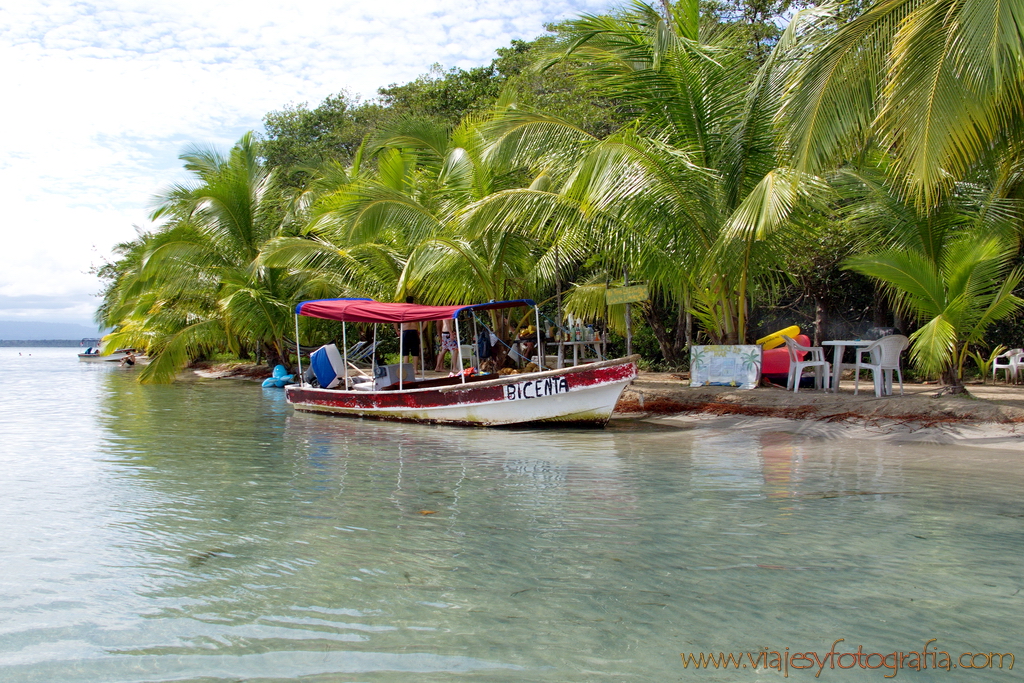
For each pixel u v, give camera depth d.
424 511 5.81
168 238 21.67
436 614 3.74
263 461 8.29
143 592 4.11
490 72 29.78
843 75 8.35
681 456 8.20
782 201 9.50
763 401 10.97
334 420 12.72
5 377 29.25
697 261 11.49
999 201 10.16
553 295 19.00
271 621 3.69
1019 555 4.52
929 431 8.96
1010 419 8.80
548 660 3.23
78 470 7.77
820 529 5.11
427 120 18.95
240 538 5.12
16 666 3.25
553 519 5.50
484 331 14.73
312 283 20.59
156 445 9.64
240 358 33.09
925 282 9.80
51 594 4.10
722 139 11.62
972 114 7.47
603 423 10.59
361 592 4.06
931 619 3.61
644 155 10.55
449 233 14.56
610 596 3.95
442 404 11.71
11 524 5.54
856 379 10.66
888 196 10.84
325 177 22.56
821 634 3.46
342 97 37.97
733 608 3.77
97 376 30.36
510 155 12.34
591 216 11.31
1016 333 14.59
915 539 4.86
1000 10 6.85
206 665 3.24
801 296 17.92
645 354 19.73
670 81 11.29
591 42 11.73
